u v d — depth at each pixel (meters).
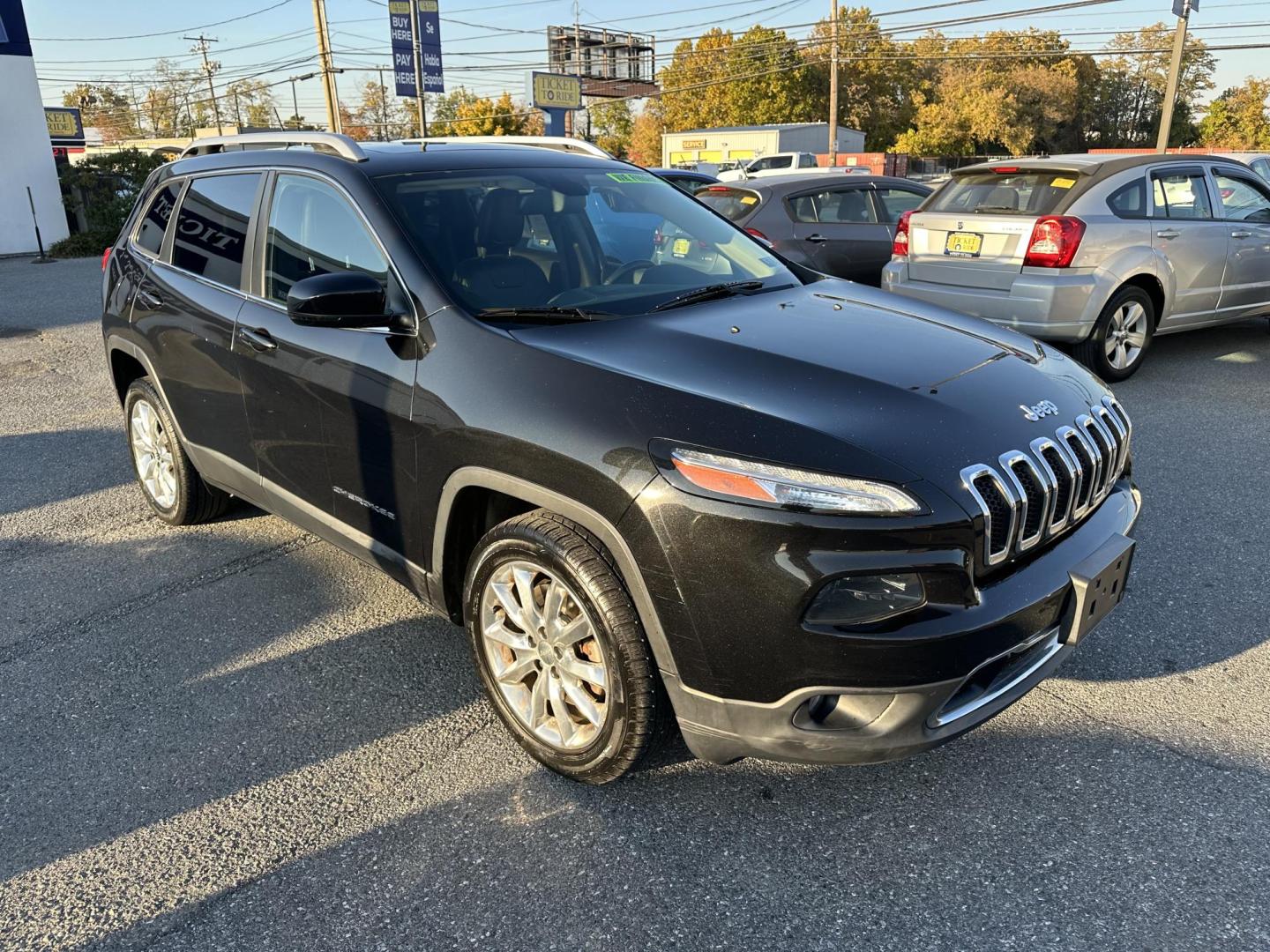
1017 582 2.30
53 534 4.54
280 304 3.38
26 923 2.24
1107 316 6.45
